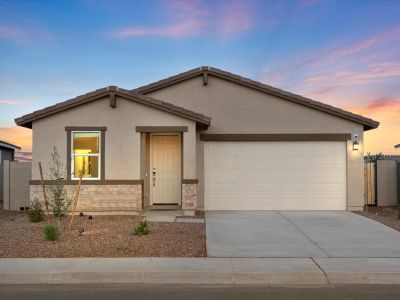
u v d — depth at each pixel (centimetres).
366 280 793
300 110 1642
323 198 1639
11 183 1720
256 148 1642
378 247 1015
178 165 1622
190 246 1014
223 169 1636
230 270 818
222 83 1648
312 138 1633
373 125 1630
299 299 686
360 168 1634
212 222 1335
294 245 1034
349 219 1415
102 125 1462
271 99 1644
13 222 1365
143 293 720
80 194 1438
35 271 812
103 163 1455
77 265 852
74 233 1152
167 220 1362
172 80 1636
